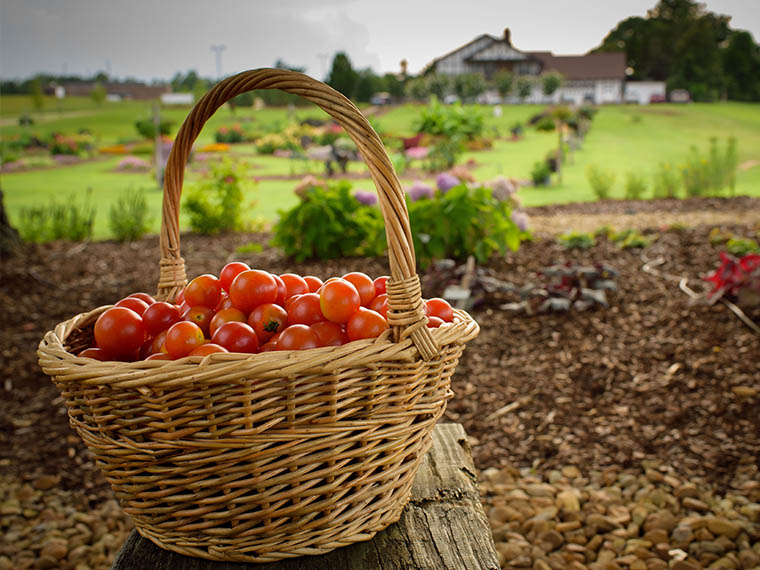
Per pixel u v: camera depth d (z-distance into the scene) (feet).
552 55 213.05
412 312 3.25
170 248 4.30
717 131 87.97
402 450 3.46
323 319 3.70
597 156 62.69
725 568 6.53
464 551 3.49
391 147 63.67
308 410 3.04
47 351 3.26
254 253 21.35
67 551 7.43
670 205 29.94
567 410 10.24
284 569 3.30
